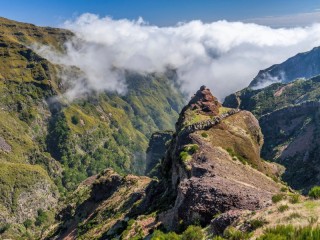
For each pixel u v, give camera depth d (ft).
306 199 100.58
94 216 368.07
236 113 303.68
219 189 136.67
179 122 333.01
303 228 67.05
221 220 103.45
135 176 414.82
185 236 110.73
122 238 190.60
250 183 193.77
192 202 138.62
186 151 230.89
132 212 266.57
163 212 187.01
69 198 616.39
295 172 543.39
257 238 70.03
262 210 96.43
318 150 543.39
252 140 280.51
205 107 328.90
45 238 473.26
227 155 233.35
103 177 440.45
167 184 259.19
